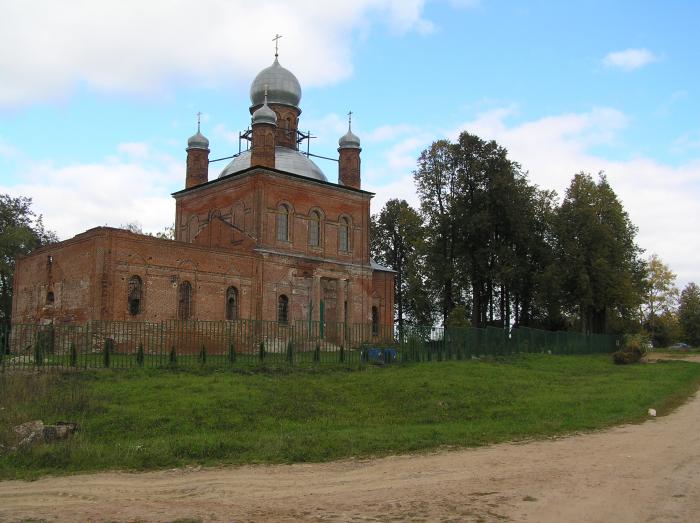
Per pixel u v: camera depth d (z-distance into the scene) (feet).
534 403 78.02
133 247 125.70
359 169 174.81
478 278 195.62
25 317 139.95
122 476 45.01
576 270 197.47
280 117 176.76
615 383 102.01
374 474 44.52
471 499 36.83
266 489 40.52
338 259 164.55
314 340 140.15
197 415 63.82
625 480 41.16
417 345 118.32
